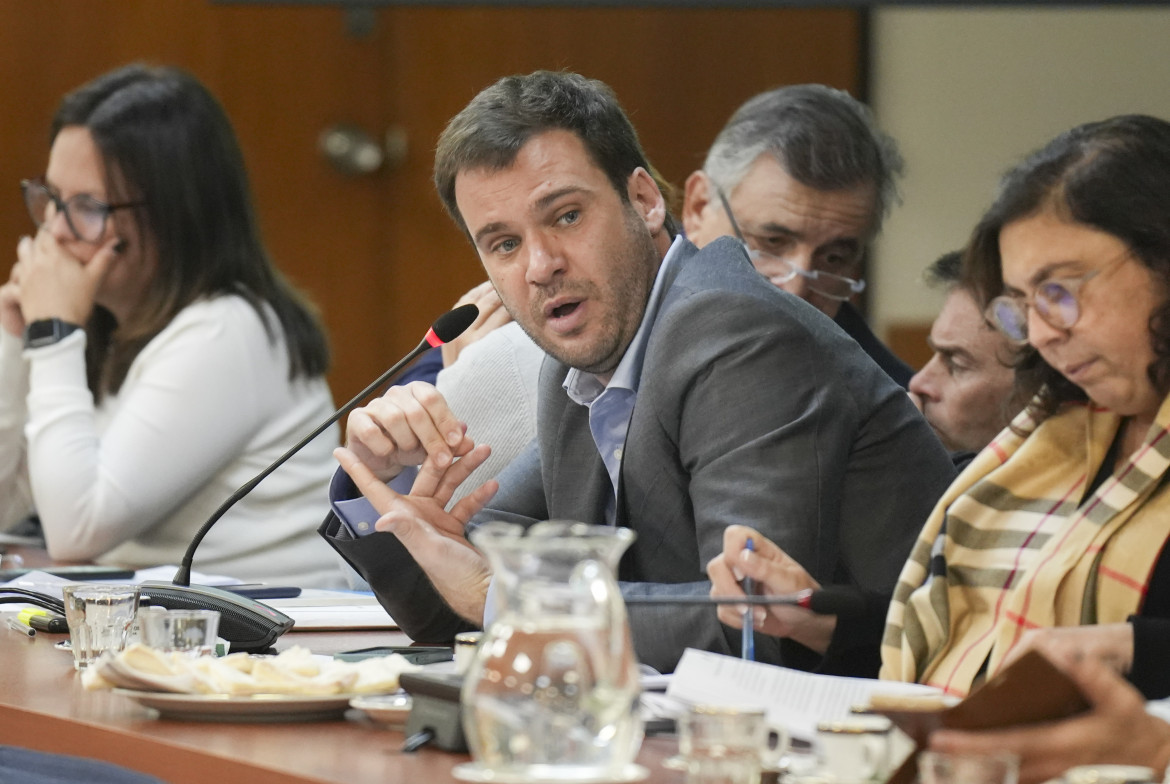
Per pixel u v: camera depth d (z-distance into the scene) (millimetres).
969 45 17016
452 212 7922
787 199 10789
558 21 17984
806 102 10969
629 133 7723
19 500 13500
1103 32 16828
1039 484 6773
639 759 4723
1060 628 5395
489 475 9914
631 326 7621
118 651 6500
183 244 12031
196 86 12391
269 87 18312
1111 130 5898
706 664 5168
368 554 7711
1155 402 6172
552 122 7469
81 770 5203
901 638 6719
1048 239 5895
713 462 6984
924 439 7703
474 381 10031
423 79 18328
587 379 7887
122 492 11500
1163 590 6152
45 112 18219
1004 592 6605
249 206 12438
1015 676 4270
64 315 12016
